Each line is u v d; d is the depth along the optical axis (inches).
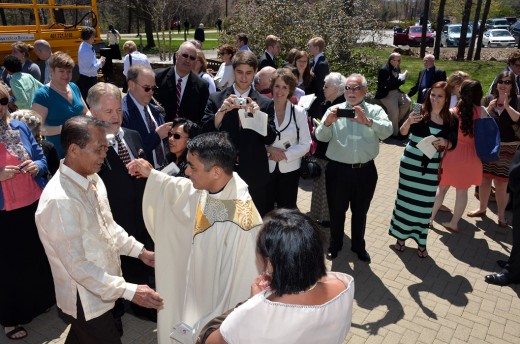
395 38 1068.5
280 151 154.7
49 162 136.1
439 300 150.7
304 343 57.2
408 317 141.6
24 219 125.4
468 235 197.3
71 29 386.9
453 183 189.9
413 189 169.2
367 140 158.4
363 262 174.2
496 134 174.7
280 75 151.3
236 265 85.0
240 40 336.5
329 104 185.2
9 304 126.1
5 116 119.7
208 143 85.0
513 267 157.6
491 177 201.5
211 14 1501.0
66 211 83.7
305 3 420.5
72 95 167.5
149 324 138.4
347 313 60.5
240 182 91.3
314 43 278.4
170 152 133.3
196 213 92.2
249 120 133.8
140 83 139.4
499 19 1151.6
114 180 119.5
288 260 57.5
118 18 1620.3
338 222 171.8
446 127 162.6
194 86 184.5
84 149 85.0
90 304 90.4
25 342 128.6
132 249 106.7
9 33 324.2
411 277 164.4
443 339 132.0
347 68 412.5
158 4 838.5
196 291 91.2
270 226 61.1
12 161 118.5
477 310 145.8
